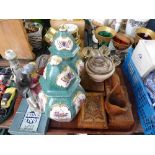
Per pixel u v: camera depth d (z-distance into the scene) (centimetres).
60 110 56
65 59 59
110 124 62
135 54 73
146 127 63
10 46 79
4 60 84
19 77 65
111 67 67
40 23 90
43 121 63
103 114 63
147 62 66
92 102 66
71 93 54
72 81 54
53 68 51
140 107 67
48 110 57
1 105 67
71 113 58
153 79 67
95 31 86
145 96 64
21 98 71
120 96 64
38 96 61
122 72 82
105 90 70
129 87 76
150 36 84
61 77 51
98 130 64
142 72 68
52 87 52
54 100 55
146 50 68
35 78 64
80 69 66
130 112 63
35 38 83
